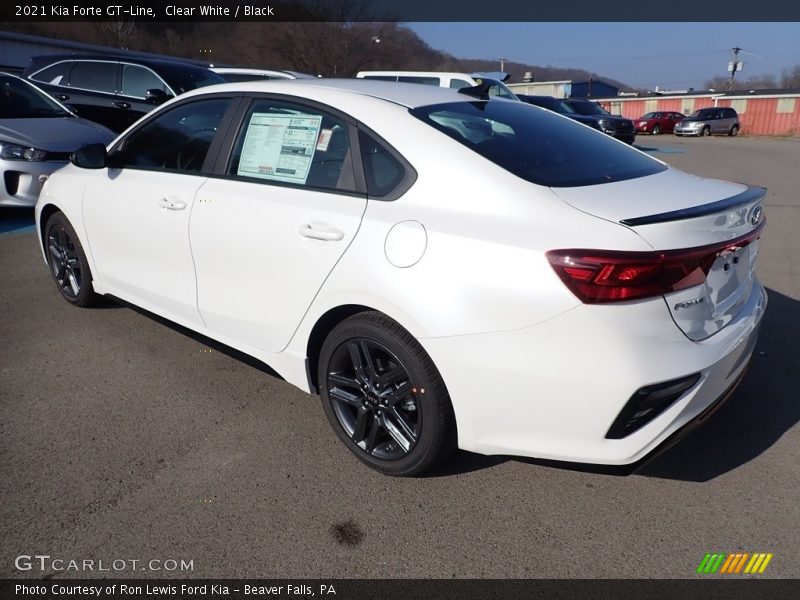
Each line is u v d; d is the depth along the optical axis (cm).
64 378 346
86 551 224
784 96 3553
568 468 229
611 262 203
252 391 337
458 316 224
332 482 263
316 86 299
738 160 1714
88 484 258
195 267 322
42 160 651
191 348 386
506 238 221
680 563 221
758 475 268
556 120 319
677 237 213
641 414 217
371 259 245
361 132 269
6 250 594
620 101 4547
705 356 222
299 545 229
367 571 218
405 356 241
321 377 279
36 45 2077
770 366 367
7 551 223
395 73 1415
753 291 274
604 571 218
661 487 262
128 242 363
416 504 251
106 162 371
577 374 211
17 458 274
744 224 243
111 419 307
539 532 236
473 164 244
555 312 210
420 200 246
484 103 306
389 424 260
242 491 256
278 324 288
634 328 208
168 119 355
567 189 237
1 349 380
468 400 230
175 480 262
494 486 262
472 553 226
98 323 421
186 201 321
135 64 962
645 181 260
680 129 3225
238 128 315
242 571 217
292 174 288
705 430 301
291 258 273
